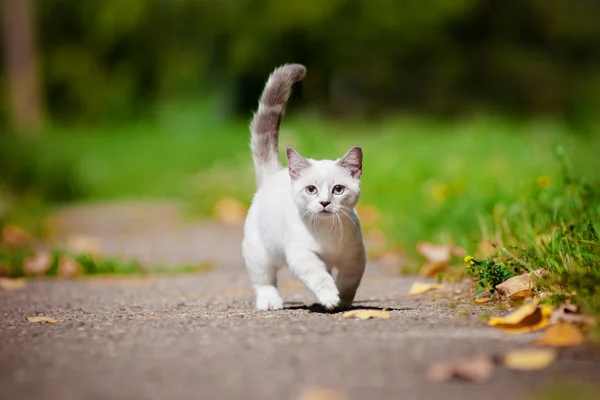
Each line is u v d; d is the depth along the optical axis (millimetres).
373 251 11508
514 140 18422
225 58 40750
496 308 6391
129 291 8727
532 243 7398
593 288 5828
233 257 12094
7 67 34312
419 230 11266
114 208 20266
